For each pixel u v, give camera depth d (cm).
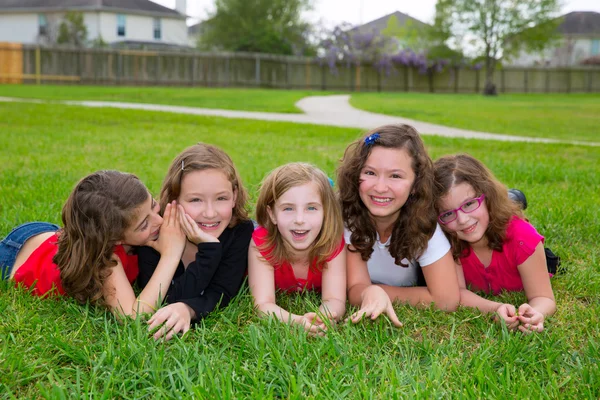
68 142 768
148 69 2839
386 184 254
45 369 200
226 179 258
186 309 237
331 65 3322
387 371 198
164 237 261
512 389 188
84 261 239
